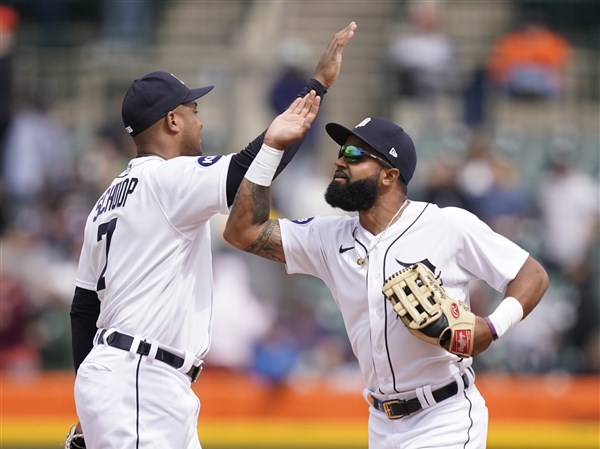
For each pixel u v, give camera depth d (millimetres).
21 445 32625
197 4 60812
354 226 18594
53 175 46812
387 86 51781
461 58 55000
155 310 17641
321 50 57500
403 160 18234
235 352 35344
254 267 38750
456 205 41406
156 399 17484
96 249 18312
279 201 43625
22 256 39188
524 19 52781
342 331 39750
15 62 52688
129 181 18125
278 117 17922
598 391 33344
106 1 58250
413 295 17312
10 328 37188
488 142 48281
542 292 18047
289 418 33219
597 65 54500
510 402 33094
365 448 32719
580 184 43688
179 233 17781
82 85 54094
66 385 33719
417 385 18172
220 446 32688
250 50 56531
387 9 58344
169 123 18484
